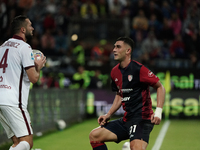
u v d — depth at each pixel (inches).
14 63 626.8
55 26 2305.6
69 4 2551.7
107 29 2273.6
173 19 2415.1
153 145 1039.0
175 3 2637.8
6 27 2057.1
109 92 1836.9
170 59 1991.9
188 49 2219.5
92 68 1900.8
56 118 1438.2
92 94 1851.6
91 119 1791.3
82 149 970.7
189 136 1218.6
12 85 626.2
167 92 1812.3
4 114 628.7
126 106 664.4
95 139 669.3
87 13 2370.8
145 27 2332.7
